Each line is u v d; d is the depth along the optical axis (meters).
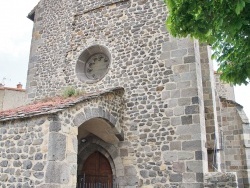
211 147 8.52
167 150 7.75
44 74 10.57
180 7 4.77
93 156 9.02
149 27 8.97
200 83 8.21
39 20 11.56
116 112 8.25
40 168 5.73
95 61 10.02
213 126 8.69
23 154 6.06
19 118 6.28
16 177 6.01
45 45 10.96
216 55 5.44
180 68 8.17
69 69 10.04
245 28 4.38
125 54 9.12
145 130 8.19
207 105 8.93
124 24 9.42
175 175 7.46
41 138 5.92
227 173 6.91
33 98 10.51
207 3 4.48
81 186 8.81
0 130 6.59
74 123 6.46
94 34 9.91
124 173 8.16
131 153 8.21
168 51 8.47
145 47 8.86
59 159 5.81
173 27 4.98
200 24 4.66
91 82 9.44
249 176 10.91
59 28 10.82
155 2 9.08
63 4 11.05
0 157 6.39
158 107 8.19
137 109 8.46
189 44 8.23
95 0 10.27
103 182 8.63
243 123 11.41
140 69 8.75
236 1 3.87
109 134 8.35
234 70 5.10
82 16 10.38
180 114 7.83
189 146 7.48
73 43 10.27
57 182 5.65
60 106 6.29
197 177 7.17
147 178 7.81
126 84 8.83
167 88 8.20
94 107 7.29
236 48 5.18
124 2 9.64
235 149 11.37
